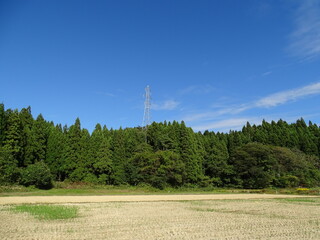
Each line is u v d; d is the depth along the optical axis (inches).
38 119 2687.0
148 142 3139.8
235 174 3097.9
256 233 665.0
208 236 622.2
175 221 832.3
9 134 2225.6
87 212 1011.3
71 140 2610.7
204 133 4842.5
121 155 2758.4
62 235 603.2
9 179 2005.4
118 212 1029.2
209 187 2861.7
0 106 2226.9
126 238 585.6
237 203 1493.6
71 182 2439.7
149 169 2591.0
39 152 2474.2
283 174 3129.9
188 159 2881.4
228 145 3816.4
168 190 2518.5
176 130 3085.6
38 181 2090.3
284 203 1521.9
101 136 2854.3
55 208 1073.5
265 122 5029.5
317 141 4101.9
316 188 2974.9
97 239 571.8
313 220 889.5
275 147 3412.9
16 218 828.6
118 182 2610.7
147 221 822.5
